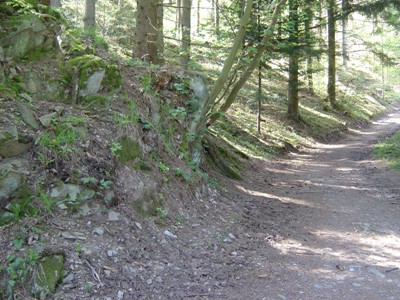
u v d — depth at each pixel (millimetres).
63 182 4945
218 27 10875
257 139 16750
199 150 8680
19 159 4805
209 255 5402
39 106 5656
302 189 10578
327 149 20094
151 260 4805
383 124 34094
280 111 22234
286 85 26734
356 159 16125
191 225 6148
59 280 4016
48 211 4641
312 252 5961
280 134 19234
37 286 3887
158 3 10055
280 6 10102
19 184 4598
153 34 9742
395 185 10758
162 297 4199
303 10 16609
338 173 13148
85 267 4227
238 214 7422
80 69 6387
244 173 11797
